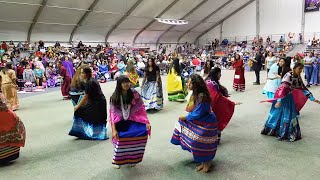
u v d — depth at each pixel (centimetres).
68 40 2183
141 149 389
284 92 497
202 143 377
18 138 427
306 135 538
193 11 2486
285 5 2628
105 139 529
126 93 384
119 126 385
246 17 2862
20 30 1888
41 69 1299
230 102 470
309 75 1203
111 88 1219
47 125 636
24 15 1766
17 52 1622
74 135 531
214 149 385
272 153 453
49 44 2084
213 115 381
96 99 522
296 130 509
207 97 374
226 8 2728
